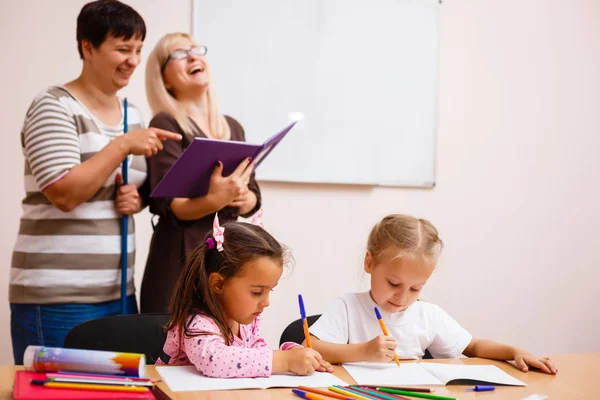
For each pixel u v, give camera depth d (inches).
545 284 138.6
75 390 38.2
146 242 108.8
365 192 123.4
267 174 115.6
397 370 54.7
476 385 51.8
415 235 62.2
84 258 71.6
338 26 120.7
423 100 127.3
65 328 70.8
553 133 139.1
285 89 116.8
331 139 120.3
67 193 68.2
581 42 141.3
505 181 135.0
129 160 76.8
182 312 53.2
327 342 58.7
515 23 135.4
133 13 73.1
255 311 53.4
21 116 101.7
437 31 128.2
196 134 80.4
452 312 130.4
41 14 102.6
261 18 115.0
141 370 41.1
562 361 60.6
